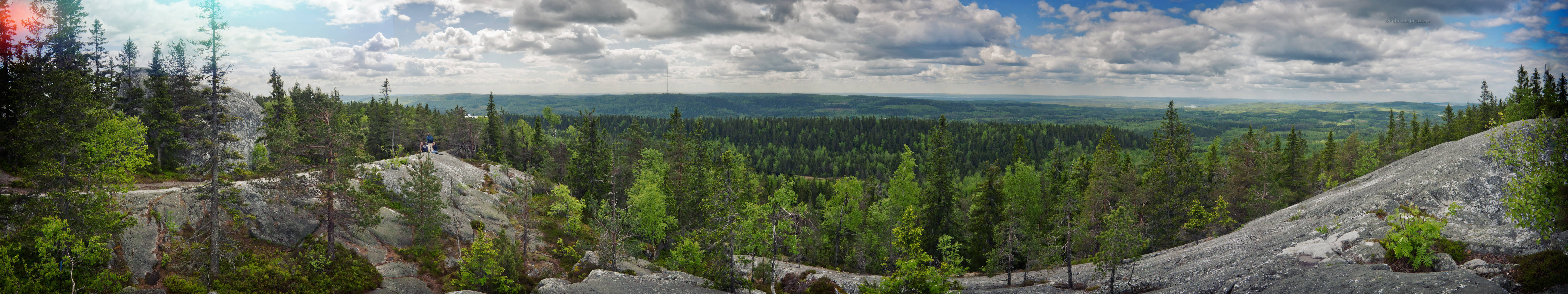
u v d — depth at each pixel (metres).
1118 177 69.75
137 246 35.62
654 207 60.69
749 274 46.81
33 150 37.69
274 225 43.41
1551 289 20.22
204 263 36.88
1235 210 63.09
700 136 84.25
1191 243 48.81
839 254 66.50
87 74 57.56
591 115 81.81
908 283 28.88
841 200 70.06
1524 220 20.58
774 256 44.75
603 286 35.81
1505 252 24.05
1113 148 86.62
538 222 62.38
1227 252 36.38
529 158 104.00
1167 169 70.62
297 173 41.41
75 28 58.66
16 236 31.22
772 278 43.88
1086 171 81.44
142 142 40.72
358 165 55.59
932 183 67.81
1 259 27.86
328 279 38.47
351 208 42.09
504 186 75.00
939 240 55.31
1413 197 36.31
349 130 75.12
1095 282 36.69
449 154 81.81
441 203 50.22
